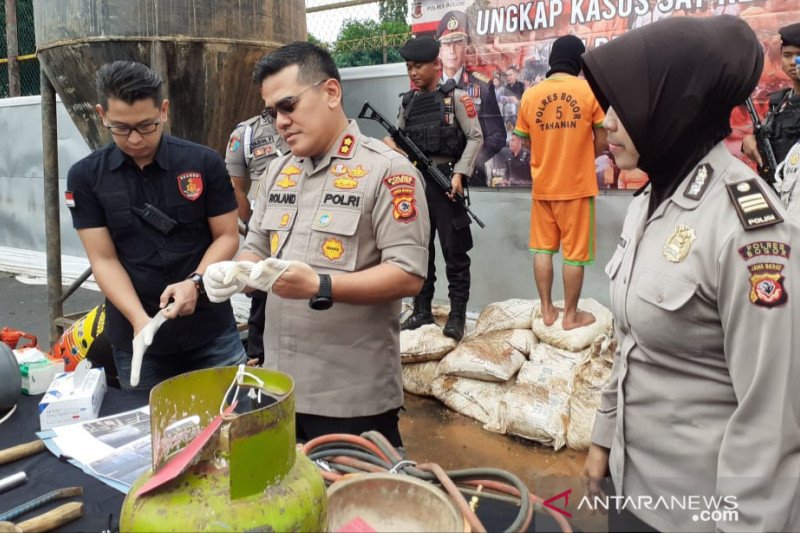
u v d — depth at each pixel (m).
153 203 2.11
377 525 0.99
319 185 1.74
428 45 3.62
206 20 3.21
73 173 2.08
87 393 1.58
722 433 1.07
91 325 2.66
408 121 3.75
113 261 2.15
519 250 4.18
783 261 0.96
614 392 1.38
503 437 3.12
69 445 1.42
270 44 3.46
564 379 3.15
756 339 0.97
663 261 1.10
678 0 3.44
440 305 4.23
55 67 3.43
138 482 0.94
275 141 3.37
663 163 1.14
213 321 2.27
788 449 0.97
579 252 3.35
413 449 3.03
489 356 3.37
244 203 3.65
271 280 1.44
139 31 3.15
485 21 4.03
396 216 1.63
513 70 3.98
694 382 1.10
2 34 7.59
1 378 1.56
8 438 1.49
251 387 1.06
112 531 1.10
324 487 0.96
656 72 1.07
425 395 3.59
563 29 3.78
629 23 3.58
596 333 3.36
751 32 1.06
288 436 0.92
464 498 1.07
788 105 3.15
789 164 2.44
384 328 1.76
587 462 1.42
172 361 2.29
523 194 4.11
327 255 1.69
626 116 1.09
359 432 1.75
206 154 2.17
